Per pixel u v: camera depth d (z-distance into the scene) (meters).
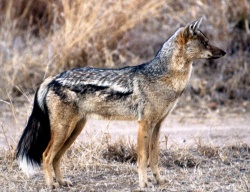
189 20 40.09
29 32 39.44
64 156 23.58
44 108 20.75
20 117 31.39
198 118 32.56
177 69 20.77
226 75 37.19
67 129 20.59
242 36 39.16
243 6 39.97
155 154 21.25
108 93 20.66
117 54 38.31
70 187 20.97
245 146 25.83
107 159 24.25
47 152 20.75
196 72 37.34
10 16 41.22
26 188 20.91
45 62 36.28
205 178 22.00
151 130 20.75
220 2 39.94
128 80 20.77
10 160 23.61
